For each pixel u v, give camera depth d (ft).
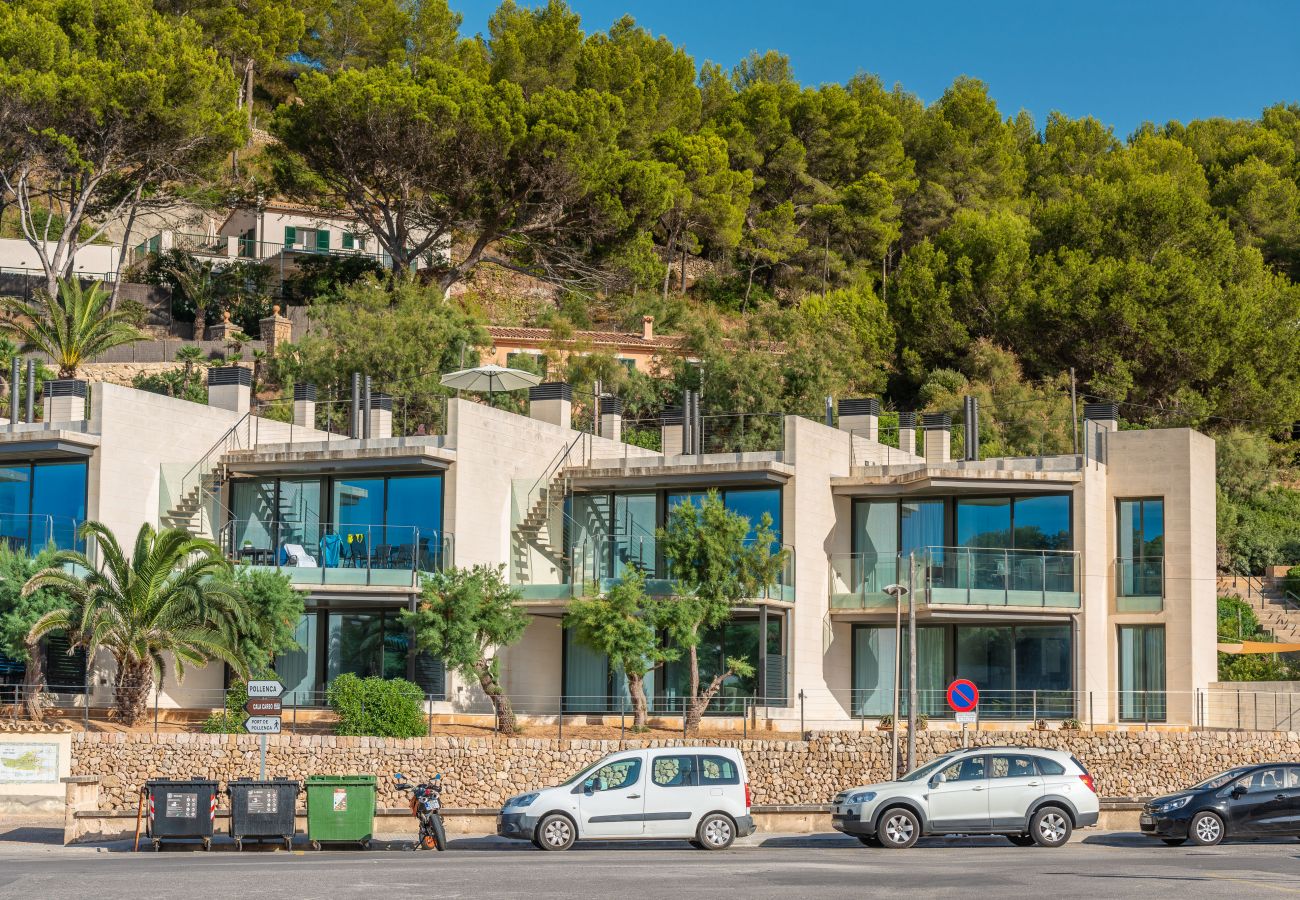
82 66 222.48
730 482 139.64
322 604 138.00
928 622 143.54
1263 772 93.50
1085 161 342.03
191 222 300.61
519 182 247.29
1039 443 224.94
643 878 66.54
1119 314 237.45
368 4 340.59
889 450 158.61
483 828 104.32
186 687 133.80
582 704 142.82
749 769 118.42
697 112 317.42
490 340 234.38
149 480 135.95
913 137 335.47
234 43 313.94
